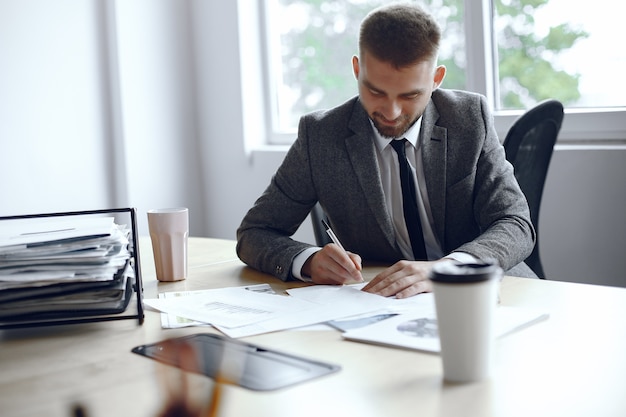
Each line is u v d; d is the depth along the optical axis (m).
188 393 0.88
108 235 1.23
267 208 1.79
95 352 1.08
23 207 3.18
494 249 1.51
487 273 0.86
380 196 1.73
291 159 1.83
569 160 2.51
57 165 3.28
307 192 1.82
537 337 1.03
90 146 3.38
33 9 3.18
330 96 3.40
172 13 3.61
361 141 1.75
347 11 3.28
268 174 3.49
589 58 2.55
